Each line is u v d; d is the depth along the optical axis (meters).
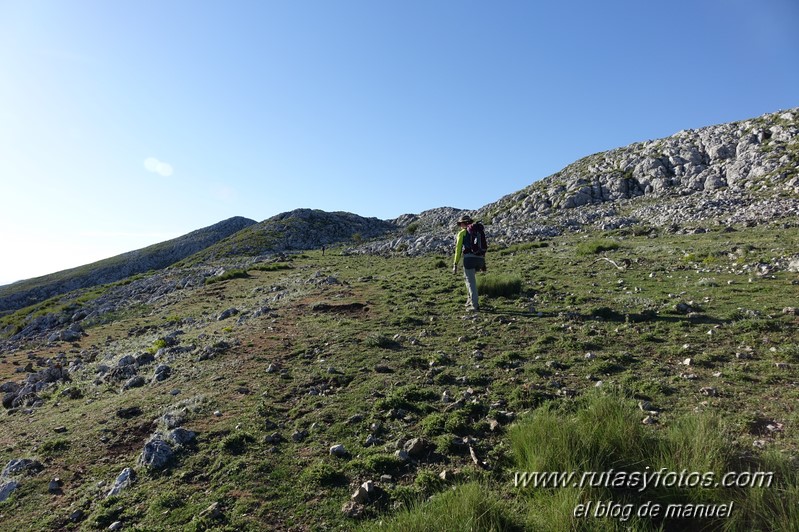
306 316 14.76
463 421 6.51
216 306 22.78
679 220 36.12
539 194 75.88
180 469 6.12
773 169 51.41
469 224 13.66
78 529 5.25
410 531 4.27
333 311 15.19
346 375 8.84
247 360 10.45
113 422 8.02
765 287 12.58
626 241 28.55
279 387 8.59
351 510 4.93
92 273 135.88
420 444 6.01
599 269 18.94
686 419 5.46
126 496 5.68
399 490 5.20
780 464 4.56
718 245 21.25
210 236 159.75
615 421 5.29
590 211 55.84
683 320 10.36
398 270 26.66
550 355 9.04
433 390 7.79
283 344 11.50
